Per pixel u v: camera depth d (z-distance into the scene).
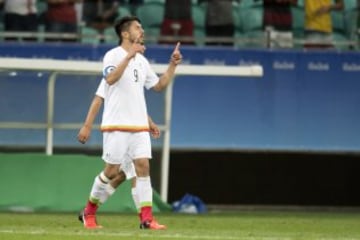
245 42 63.47
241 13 64.19
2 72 55.47
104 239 28.95
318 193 62.22
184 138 60.72
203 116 60.72
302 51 61.41
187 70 53.19
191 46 60.66
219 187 61.47
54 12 62.44
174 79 60.31
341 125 61.81
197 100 60.72
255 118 61.25
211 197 61.41
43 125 55.91
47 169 54.72
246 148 61.25
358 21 64.94
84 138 34.41
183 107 60.56
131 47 33.16
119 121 33.72
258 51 61.06
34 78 55.91
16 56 58.72
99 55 59.25
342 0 65.06
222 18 63.69
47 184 54.53
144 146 34.00
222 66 54.88
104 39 61.97
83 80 56.59
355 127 61.81
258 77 60.94
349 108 61.81
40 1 62.38
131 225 39.34
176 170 60.91
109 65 33.47
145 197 34.34
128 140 33.84
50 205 54.22
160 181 58.16
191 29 63.59
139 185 34.25
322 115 61.69
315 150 61.69
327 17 64.81
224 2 63.88
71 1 62.72
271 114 61.28
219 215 52.44
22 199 54.16
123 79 33.69
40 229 34.38
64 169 54.88
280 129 61.47
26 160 54.72
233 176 61.47
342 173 62.16
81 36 61.81
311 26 64.62
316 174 62.03
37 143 57.06
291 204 62.09
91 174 55.00
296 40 64.12
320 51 61.53
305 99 61.53
